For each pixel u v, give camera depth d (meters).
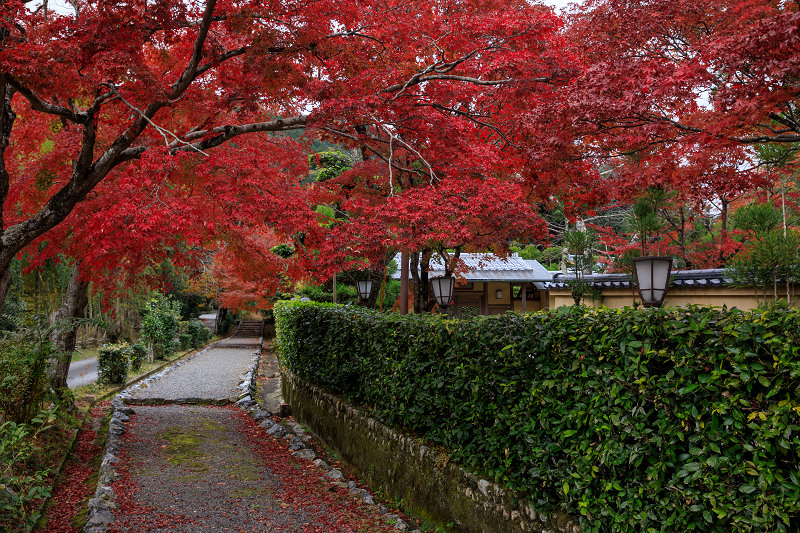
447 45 7.14
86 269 8.38
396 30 6.86
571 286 9.48
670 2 5.25
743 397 2.56
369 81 6.80
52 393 8.13
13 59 4.86
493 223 7.30
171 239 7.05
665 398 2.90
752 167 6.12
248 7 5.96
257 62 6.23
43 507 4.84
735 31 4.56
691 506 2.71
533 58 6.29
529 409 3.95
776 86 4.05
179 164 6.09
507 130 7.39
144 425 9.03
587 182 6.70
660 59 5.07
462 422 4.81
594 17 6.11
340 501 5.69
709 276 7.20
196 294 29.16
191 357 21.67
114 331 19.66
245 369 18.14
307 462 7.30
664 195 8.23
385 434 6.15
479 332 4.60
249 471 6.63
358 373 7.39
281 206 6.31
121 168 7.62
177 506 5.15
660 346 3.00
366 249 5.76
